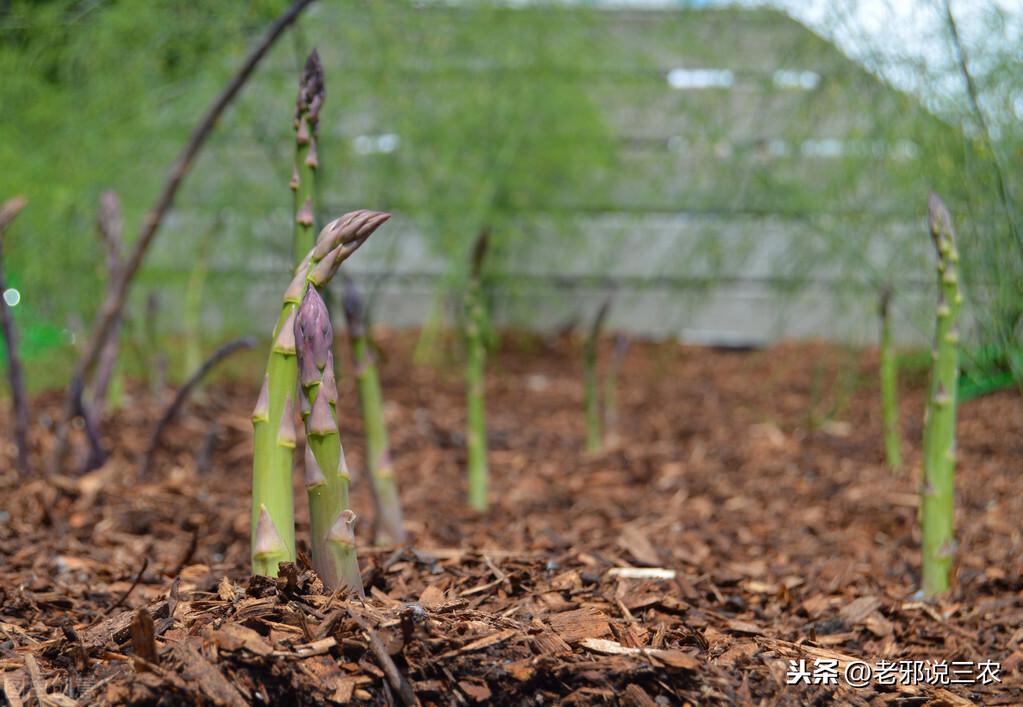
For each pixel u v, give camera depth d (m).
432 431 2.98
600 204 4.43
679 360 4.32
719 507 2.24
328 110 3.58
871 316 3.62
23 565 1.53
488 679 0.98
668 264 4.52
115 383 2.98
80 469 2.21
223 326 4.23
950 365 1.54
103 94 3.40
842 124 3.56
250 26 3.37
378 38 3.61
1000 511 2.12
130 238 3.52
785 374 3.97
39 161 3.40
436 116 3.87
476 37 3.79
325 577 1.09
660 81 4.14
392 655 0.98
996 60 2.32
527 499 2.30
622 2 4.18
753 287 4.63
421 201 4.00
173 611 1.08
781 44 3.55
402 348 4.33
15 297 3.39
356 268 4.65
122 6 3.33
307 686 0.92
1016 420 3.02
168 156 3.62
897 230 3.61
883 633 1.38
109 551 1.65
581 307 4.80
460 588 1.32
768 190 3.38
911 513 2.15
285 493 1.09
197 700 0.90
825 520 2.12
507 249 4.45
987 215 2.19
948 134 2.37
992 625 1.42
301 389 1.07
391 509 1.72
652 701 1.00
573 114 4.19
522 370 4.16
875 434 3.01
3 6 3.62
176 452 2.49
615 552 1.71
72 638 1.06
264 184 4.11
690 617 1.29
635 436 3.05
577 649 1.07
